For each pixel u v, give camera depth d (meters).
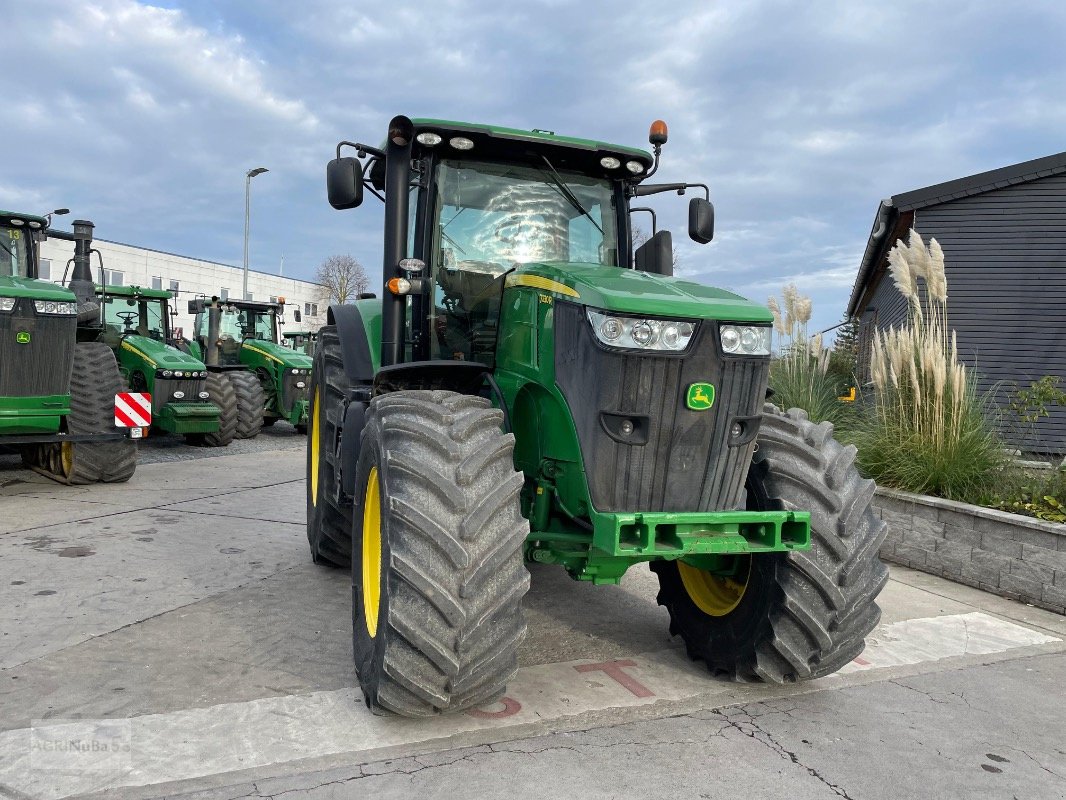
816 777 2.68
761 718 3.13
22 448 8.97
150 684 3.22
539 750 2.78
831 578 3.10
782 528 3.05
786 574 3.12
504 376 3.60
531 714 3.07
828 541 3.10
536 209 4.13
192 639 3.74
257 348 14.58
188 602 4.28
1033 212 10.64
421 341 4.00
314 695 3.16
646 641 4.01
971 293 10.88
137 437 7.75
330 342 5.38
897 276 6.77
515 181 4.11
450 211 4.00
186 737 2.77
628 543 2.86
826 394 8.11
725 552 2.91
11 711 2.94
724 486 3.05
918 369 6.39
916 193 10.94
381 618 2.77
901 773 2.73
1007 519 5.07
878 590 3.17
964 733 3.07
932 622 4.49
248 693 3.16
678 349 2.85
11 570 4.77
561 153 4.05
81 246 9.19
